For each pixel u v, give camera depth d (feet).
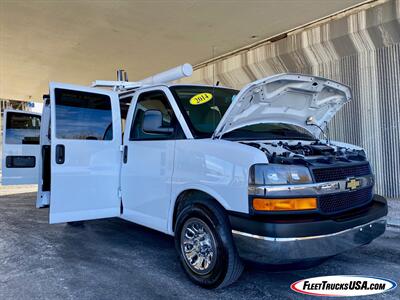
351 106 24.21
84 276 10.95
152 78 14.69
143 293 9.68
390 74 22.21
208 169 9.70
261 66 30.09
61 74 39.29
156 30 26.22
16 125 22.25
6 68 36.70
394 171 22.24
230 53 32.07
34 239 15.40
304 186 8.59
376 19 21.76
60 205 11.97
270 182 8.42
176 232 10.72
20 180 22.20
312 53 26.05
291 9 22.71
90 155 12.72
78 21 24.54
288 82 10.55
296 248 8.09
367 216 9.57
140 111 12.99
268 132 12.42
